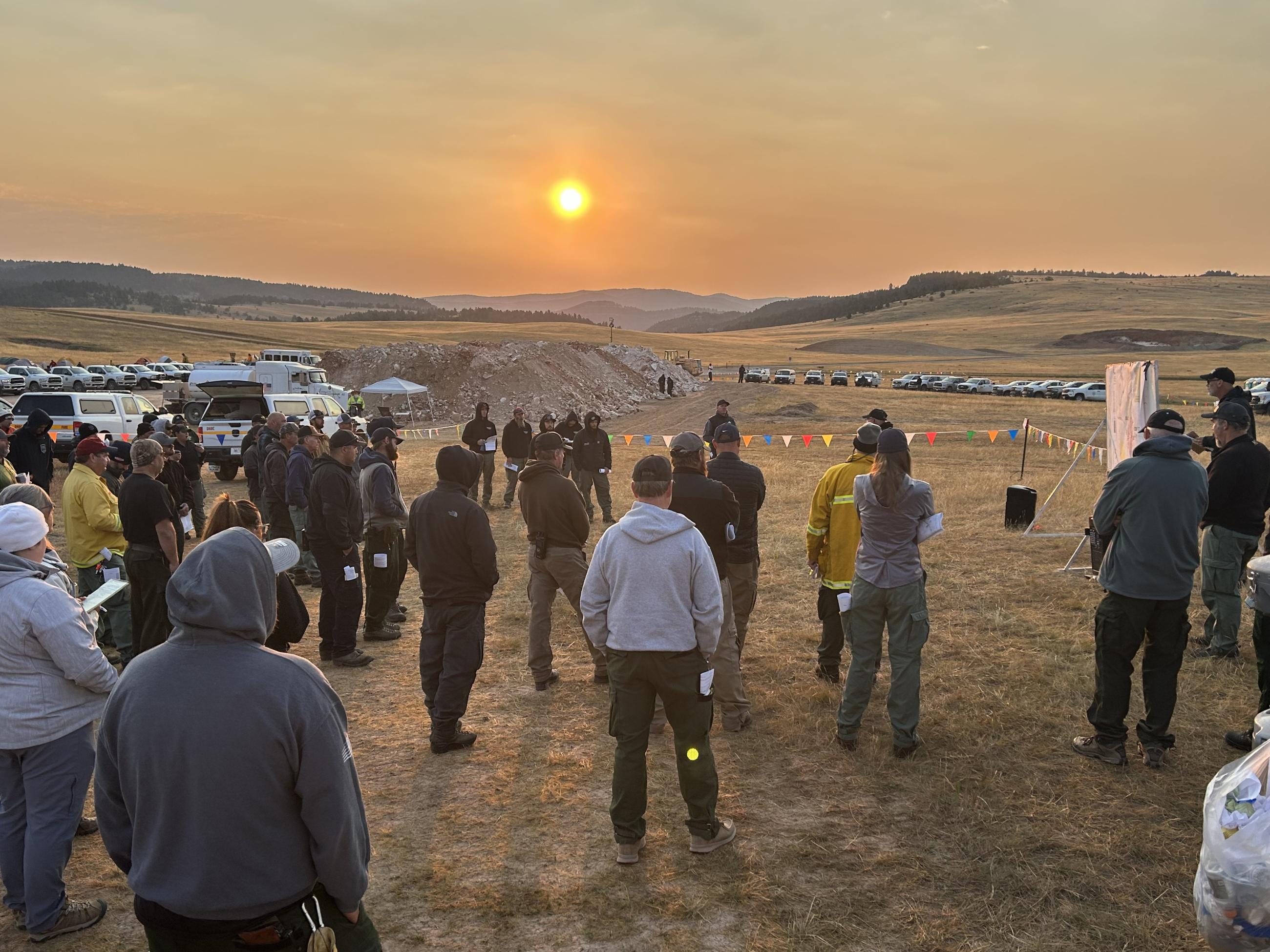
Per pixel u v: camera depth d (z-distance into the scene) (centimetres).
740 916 360
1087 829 416
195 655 218
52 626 342
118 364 9306
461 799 470
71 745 359
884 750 511
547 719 582
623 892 379
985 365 10112
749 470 613
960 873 385
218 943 218
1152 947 332
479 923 359
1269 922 271
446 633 539
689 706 399
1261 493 626
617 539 405
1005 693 589
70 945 354
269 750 213
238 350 11275
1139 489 464
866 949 336
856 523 595
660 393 5284
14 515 354
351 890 230
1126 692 481
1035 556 1017
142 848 218
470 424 1505
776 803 455
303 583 998
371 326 17575
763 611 828
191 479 1249
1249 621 744
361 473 776
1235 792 292
